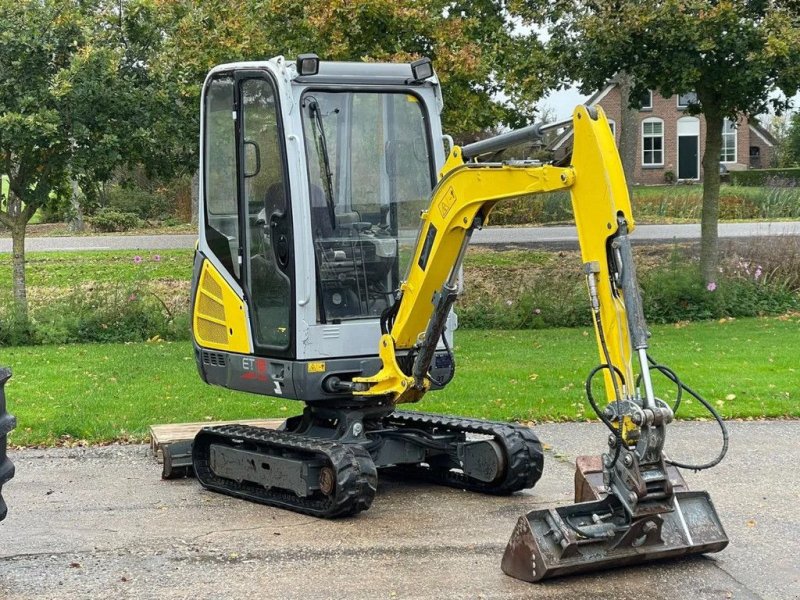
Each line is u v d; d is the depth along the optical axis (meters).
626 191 5.68
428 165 7.76
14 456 9.09
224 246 7.92
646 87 16.22
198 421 10.09
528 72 16.44
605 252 5.69
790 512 7.15
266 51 15.54
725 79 15.70
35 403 10.95
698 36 14.84
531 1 16.41
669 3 14.78
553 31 16.25
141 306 16.62
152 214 39.31
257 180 7.54
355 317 7.43
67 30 15.15
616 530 5.71
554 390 11.41
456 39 15.61
